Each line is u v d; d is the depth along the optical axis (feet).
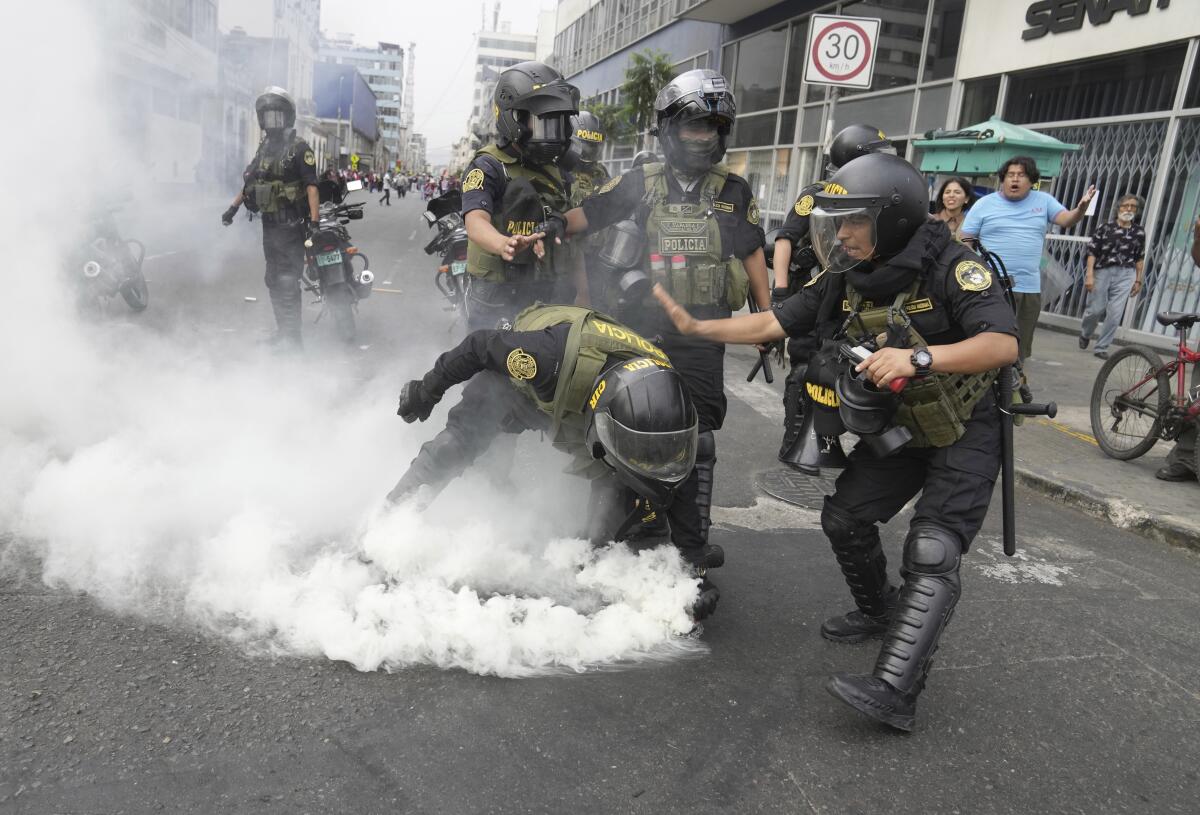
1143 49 31.68
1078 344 31.86
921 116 44.62
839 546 9.29
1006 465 8.43
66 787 6.34
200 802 6.33
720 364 10.46
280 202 19.99
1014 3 37.73
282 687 7.79
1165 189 31.19
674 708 8.09
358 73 79.00
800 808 6.88
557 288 12.05
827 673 8.99
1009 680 9.20
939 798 7.15
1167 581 12.39
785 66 60.03
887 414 7.80
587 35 121.60
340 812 6.36
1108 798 7.34
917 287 7.82
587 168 17.28
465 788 6.73
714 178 10.49
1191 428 16.07
